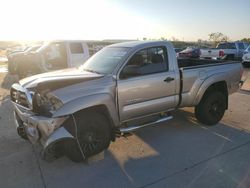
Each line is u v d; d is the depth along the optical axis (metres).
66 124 3.77
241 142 4.75
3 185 3.49
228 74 5.65
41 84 3.73
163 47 4.82
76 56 10.41
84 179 3.61
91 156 4.14
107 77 4.16
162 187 3.38
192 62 6.90
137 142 4.79
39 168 3.91
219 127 5.53
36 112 3.80
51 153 3.83
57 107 3.68
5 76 14.00
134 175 3.69
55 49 10.55
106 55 4.88
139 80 4.41
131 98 4.35
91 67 4.78
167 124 5.70
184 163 3.99
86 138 3.92
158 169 3.83
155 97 4.67
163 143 4.73
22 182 3.55
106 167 3.91
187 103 5.18
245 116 6.30
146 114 4.66
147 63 4.61
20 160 4.14
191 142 4.76
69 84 3.91
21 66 11.30
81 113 3.93
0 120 6.06
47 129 3.62
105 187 3.42
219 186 3.38
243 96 8.52
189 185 3.41
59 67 10.30
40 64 10.37
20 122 4.32
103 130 4.07
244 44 20.00
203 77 5.23
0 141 4.86
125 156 4.25
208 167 3.85
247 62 18.09
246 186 3.37
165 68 4.79
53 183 3.53
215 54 19.25
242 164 3.93
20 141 4.86
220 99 5.55
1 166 3.97
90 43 10.88
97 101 3.92
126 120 4.42
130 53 4.43
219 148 4.50
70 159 4.05
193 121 5.89
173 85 4.86
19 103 4.16
